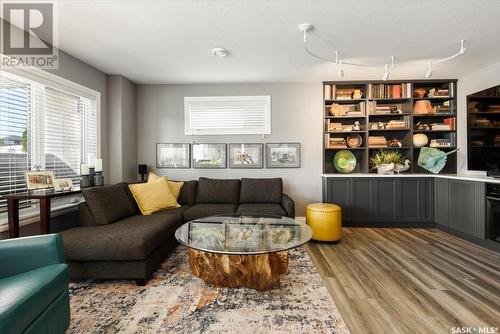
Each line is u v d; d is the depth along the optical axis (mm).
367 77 3838
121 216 2730
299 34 2475
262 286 1972
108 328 1571
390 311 1737
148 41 2619
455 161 3918
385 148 4039
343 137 4234
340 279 2199
